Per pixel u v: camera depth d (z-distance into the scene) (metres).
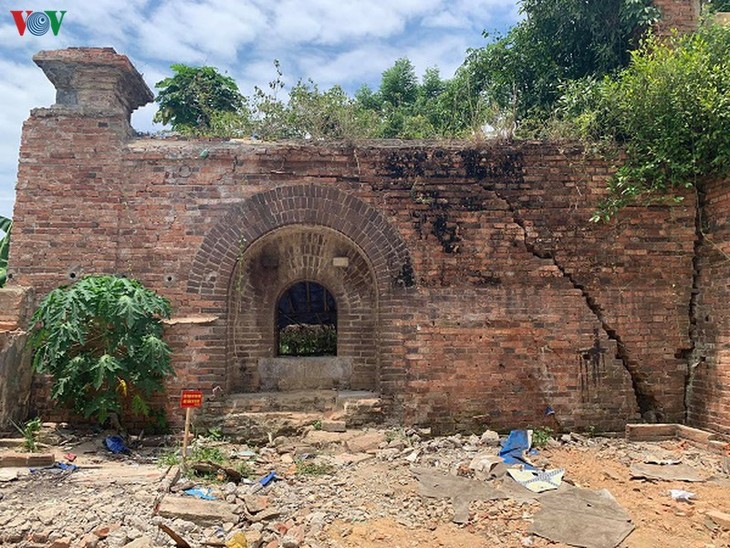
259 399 7.73
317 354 9.19
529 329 7.85
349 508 5.27
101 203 7.80
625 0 10.09
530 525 4.96
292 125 9.68
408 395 7.68
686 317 7.96
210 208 7.89
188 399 6.18
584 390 7.79
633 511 5.32
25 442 6.57
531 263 7.94
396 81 21.88
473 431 7.66
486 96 12.74
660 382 7.87
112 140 7.89
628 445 7.30
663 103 7.70
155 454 6.89
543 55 12.05
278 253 8.38
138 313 6.86
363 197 8.02
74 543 4.41
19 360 7.15
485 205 8.02
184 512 4.86
